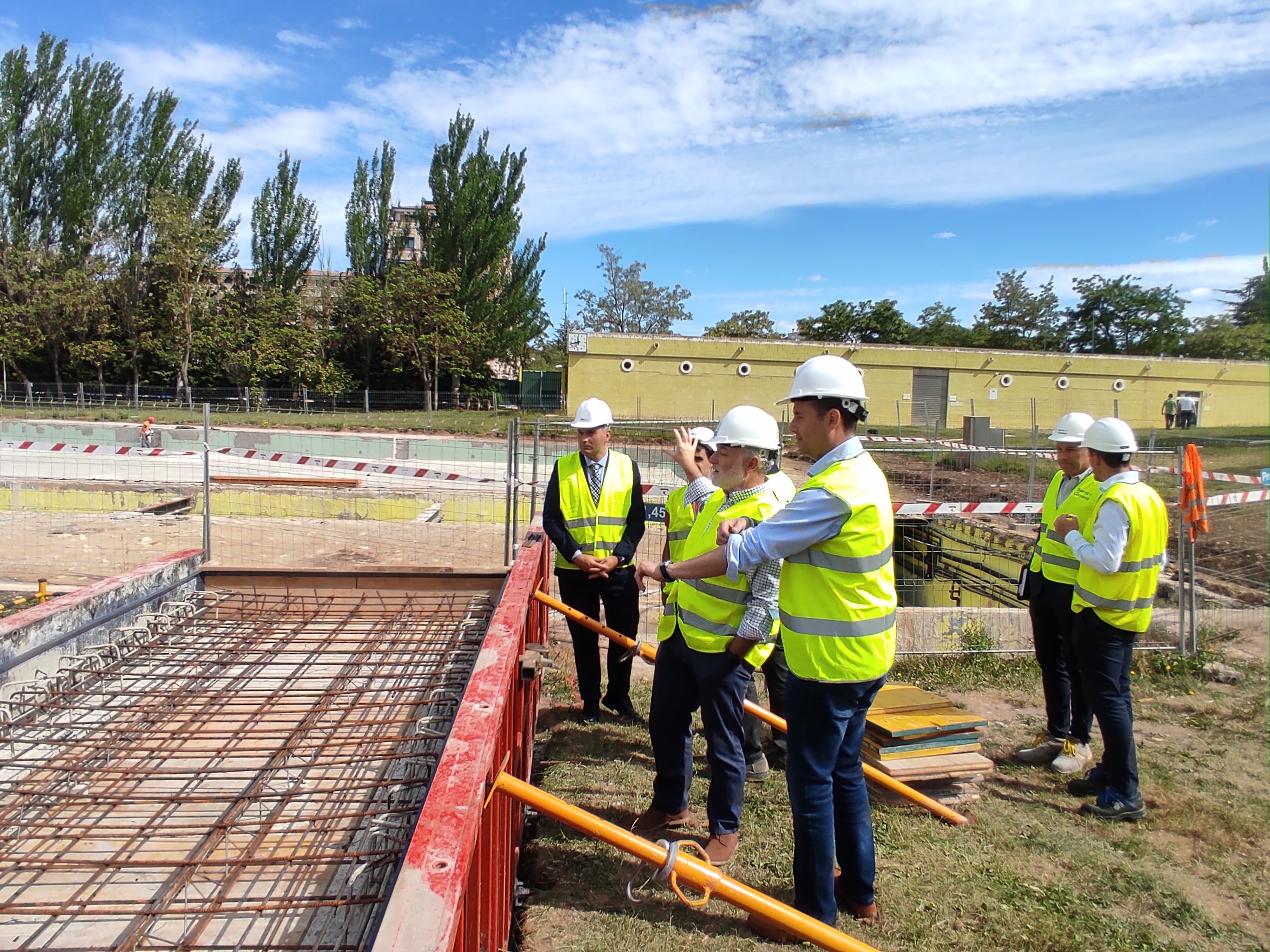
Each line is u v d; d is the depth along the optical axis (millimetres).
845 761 3020
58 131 35344
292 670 3518
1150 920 3211
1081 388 37000
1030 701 5551
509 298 40812
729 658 3299
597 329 66188
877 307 53938
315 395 36031
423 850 1359
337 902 1966
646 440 13391
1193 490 6277
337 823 2449
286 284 39562
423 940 1142
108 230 35188
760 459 3381
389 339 36719
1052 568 4441
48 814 2445
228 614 4113
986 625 6289
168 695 3010
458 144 38375
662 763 3602
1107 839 3791
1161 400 37281
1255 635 6898
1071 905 3252
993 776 4418
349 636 3818
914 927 3049
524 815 3652
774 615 3219
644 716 5008
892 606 2879
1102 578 3881
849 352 35719
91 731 2762
